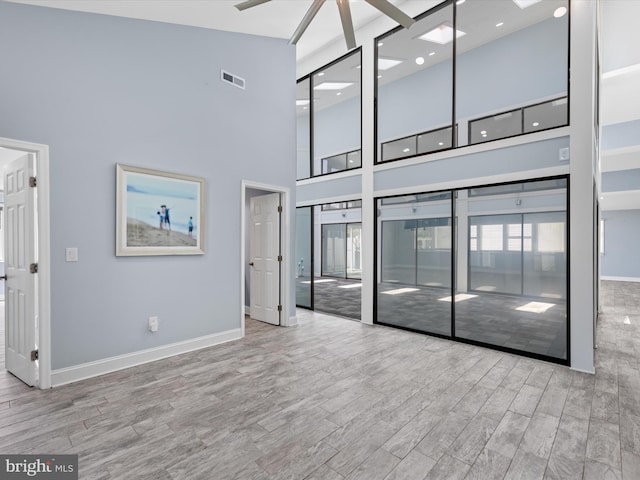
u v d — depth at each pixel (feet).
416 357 11.58
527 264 21.89
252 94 14.37
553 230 20.93
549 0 18.49
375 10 15.19
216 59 12.98
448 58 24.07
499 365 10.85
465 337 13.75
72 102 9.34
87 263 9.64
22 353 9.34
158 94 11.21
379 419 7.51
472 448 6.48
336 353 11.96
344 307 20.42
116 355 10.26
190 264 12.16
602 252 35.96
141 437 6.75
